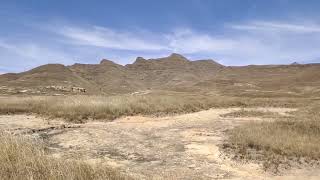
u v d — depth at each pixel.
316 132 21.19
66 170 9.21
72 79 158.50
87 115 27.53
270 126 22.28
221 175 13.86
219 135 20.72
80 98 35.66
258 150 16.98
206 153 16.72
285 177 13.91
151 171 13.93
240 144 17.86
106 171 10.12
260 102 49.38
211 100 45.81
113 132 21.50
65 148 17.50
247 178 13.65
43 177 8.99
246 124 23.67
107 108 28.97
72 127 23.20
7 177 8.88
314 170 14.67
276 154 16.34
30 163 9.52
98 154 16.47
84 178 9.30
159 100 35.81
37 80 143.50
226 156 16.25
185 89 137.62
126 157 16.08
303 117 29.27
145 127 23.67
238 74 185.00
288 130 20.92
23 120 26.23
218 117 30.64
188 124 25.48
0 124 24.39
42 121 25.86
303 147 16.97
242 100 49.56
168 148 17.69
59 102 31.77
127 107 30.14
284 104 48.88
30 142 11.14
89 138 19.70
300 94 90.19
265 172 14.38
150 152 16.94
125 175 10.51
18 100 35.06
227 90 121.00
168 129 22.98
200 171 14.22
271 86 127.12
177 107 34.38
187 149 17.44
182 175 13.61
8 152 9.87
